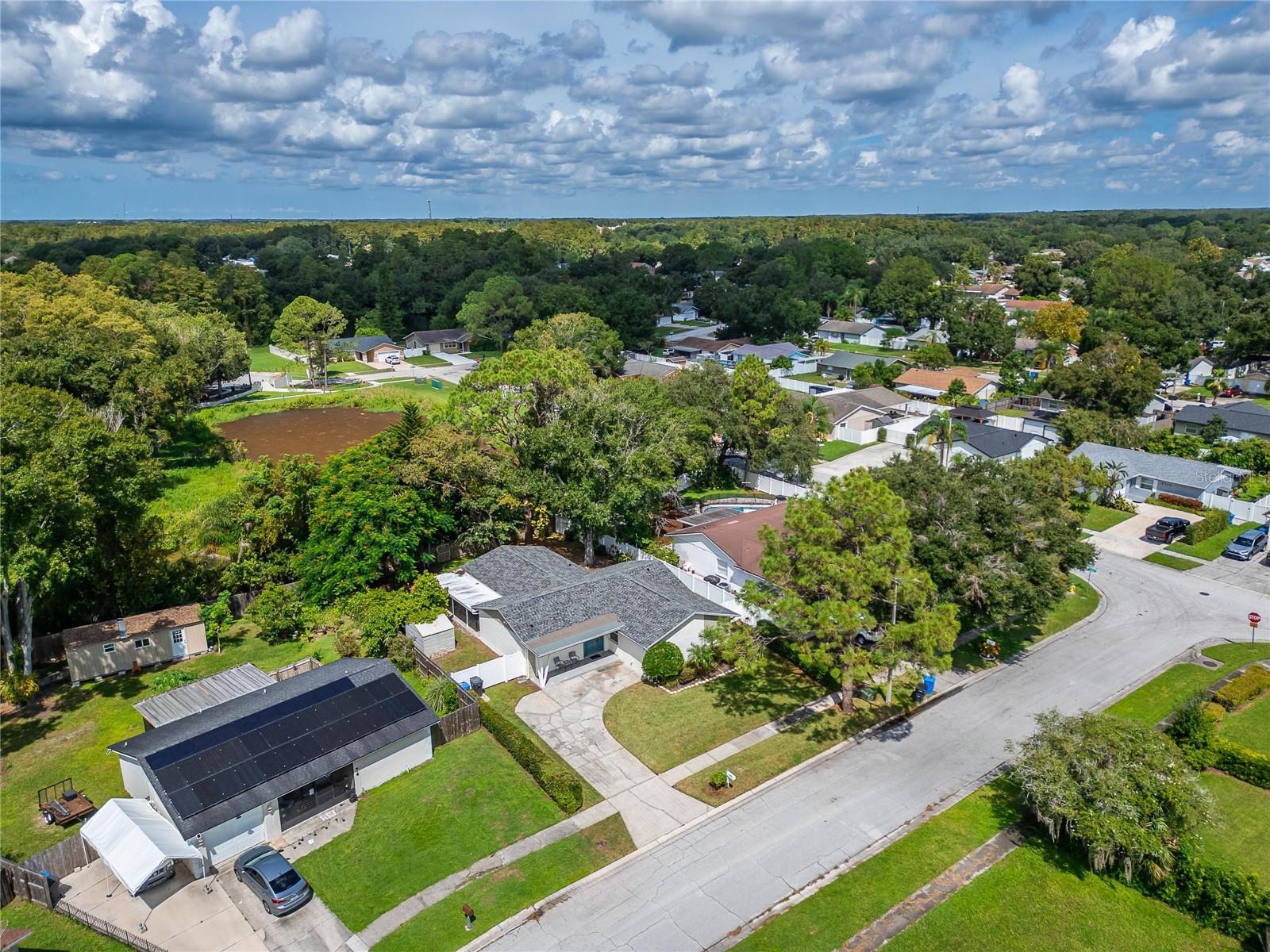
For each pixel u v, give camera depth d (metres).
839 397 91.88
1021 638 43.59
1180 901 24.92
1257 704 36.78
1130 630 44.56
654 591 41.94
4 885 25.56
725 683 38.44
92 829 26.52
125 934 23.94
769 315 142.62
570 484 49.66
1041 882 26.09
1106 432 75.06
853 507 33.38
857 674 31.77
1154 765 26.05
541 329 109.94
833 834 28.52
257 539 47.50
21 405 42.81
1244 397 102.44
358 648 39.94
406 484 48.72
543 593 40.97
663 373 105.88
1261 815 29.38
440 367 130.38
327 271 162.75
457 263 176.50
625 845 27.95
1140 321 116.00
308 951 23.53
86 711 35.78
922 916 24.75
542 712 35.94
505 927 24.47
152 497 42.00
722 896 25.66
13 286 101.50
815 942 23.83
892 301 154.88
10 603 39.38
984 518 38.75
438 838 28.14
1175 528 57.25
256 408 99.88
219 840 26.81
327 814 29.33
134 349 78.12
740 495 67.38
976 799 30.31
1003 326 127.81
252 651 41.53
